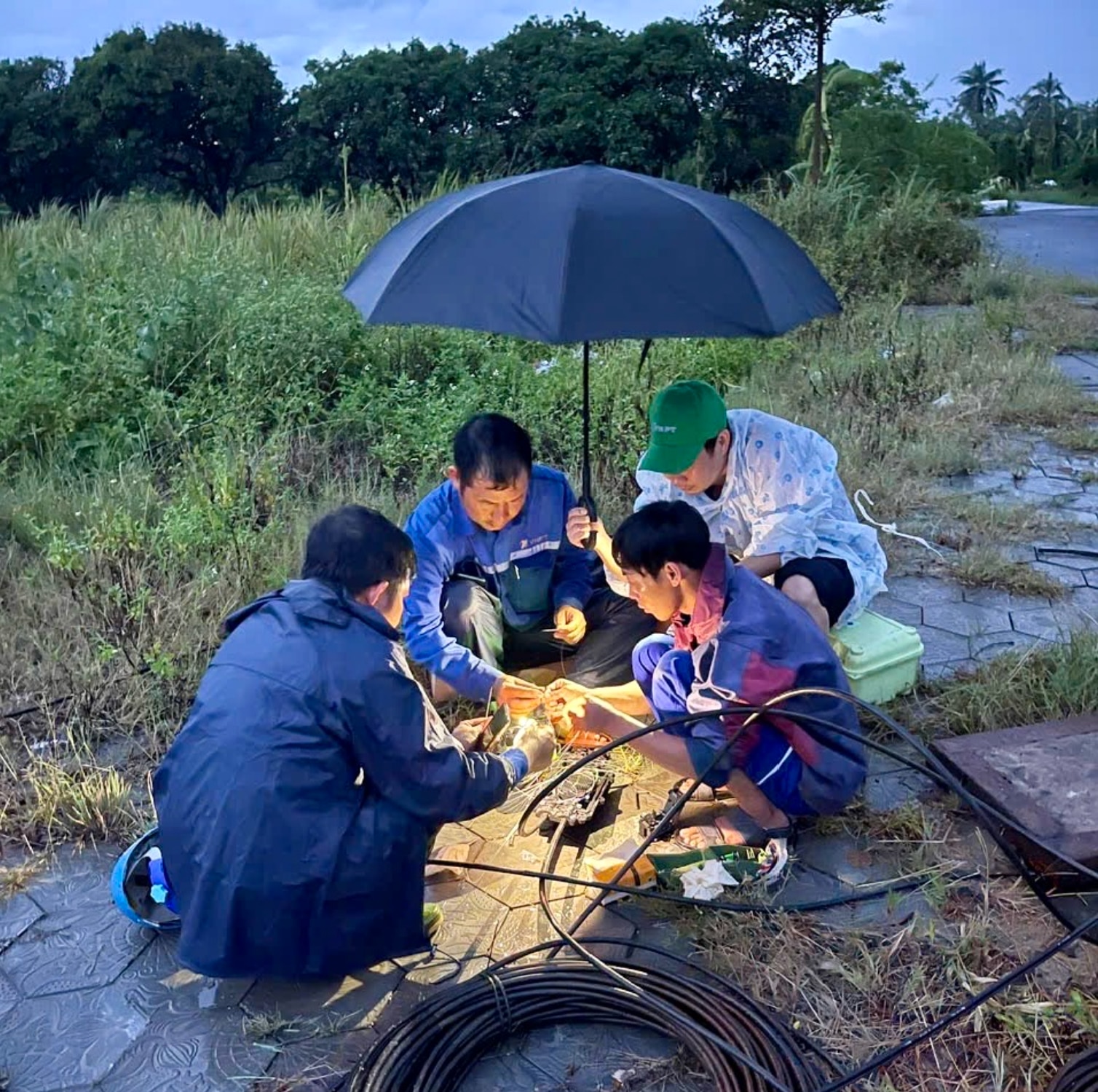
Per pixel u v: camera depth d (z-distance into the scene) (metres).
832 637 3.75
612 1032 2.60
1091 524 5.55
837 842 3.20
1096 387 8.33
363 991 2.71
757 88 38.88
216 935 2.53
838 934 2.83
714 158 38.88
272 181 49.16
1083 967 2.67
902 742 3.64
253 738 2.52
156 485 5.78
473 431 3.21
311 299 7.52
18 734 3.80
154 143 45.84
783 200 13.24
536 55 41.94
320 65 44.06
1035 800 3.08
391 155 42.09
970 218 16.44
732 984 2.62
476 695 3.46
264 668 2.56
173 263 8.42
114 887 2.92
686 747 3.03
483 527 3.45
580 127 38.41
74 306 7.00
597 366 6.90
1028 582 4.83
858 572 3.64
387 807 2.62
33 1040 2.58
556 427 6.17
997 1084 2.38
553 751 3.09
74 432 6.19
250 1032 2.58
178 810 2.58
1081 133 74.00
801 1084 2.33
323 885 2.52
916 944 2.79
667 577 2.87
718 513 3.69
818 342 8.91
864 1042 2.51
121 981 2.76
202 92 45.19
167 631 4.24
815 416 6.90
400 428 6.28
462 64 42.16
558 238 2.78
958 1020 2.54
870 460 6.28
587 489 3.73
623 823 3.33
